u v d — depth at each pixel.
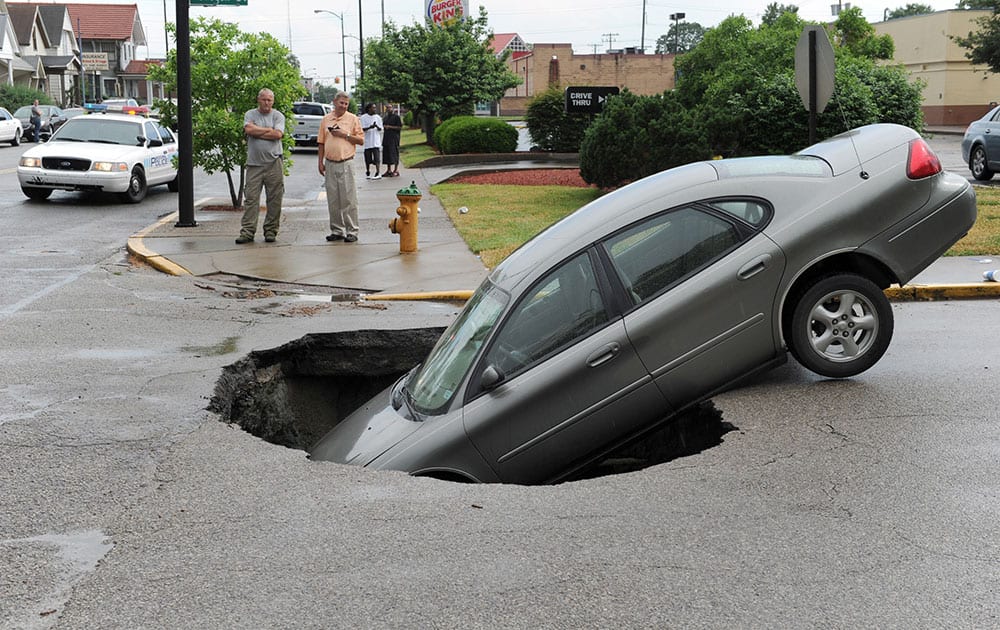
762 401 6.29
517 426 5.62
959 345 7.88
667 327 5.86
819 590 3.89
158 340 8.71
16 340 8.71
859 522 4.52
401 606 3.84
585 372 5.71
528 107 30.86
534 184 22.25
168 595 4.00
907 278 6.41
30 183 20.02
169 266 12.50
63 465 5.56
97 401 6.81
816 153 6.77
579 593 3.90
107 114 22.31
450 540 4.42
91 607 3.92
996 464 5.21
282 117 14.23
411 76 39.22
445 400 5.69
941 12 55.47
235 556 4.34
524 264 5.94
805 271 6.20
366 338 8.98
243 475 5.36
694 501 4.79
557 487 5.05
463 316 6.16
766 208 6.19
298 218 17.22
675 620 3.69
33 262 13.10
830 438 5.62
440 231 15.30
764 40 21.41
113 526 4.71
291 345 8.66
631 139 17.86
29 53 73.75
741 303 6.00
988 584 3.92
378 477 5.27
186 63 15.63
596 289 5.86
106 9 91.19
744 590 3.90
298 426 8.66
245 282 11.69
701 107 18.09
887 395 6.40
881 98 17.80
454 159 29.39
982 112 56.00
